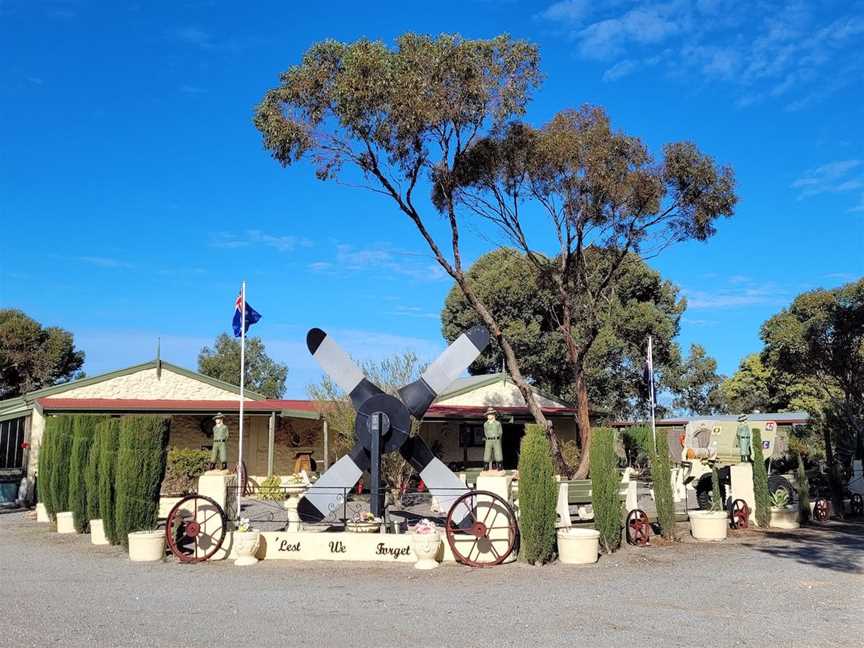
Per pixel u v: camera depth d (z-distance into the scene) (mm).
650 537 14250
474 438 27219
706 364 40594
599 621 7730
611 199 19531
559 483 13430
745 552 12875
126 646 6738
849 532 15688
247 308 18547
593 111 19297
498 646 6738
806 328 29188
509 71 17719
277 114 16906
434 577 10578
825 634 7168
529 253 21062
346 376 13516
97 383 24469
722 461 20641
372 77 16266
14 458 23609
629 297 38312
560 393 37594
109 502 13578
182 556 11930
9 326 44719
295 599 8984
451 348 13516
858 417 25516
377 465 13070
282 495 21234
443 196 20031
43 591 9477
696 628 7414
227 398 25844
